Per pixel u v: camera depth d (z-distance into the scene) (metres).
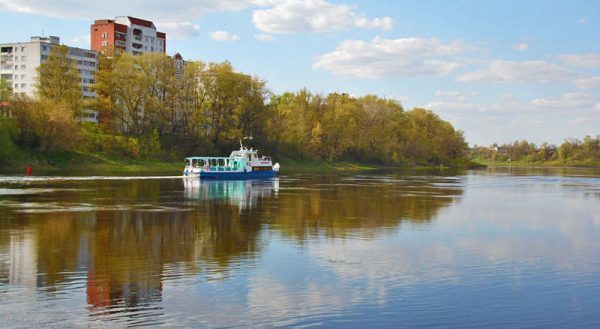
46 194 67.00
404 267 29.38
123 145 140.12
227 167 115.06
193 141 155.88
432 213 53.59
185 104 159.38
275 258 30.98
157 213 50.62
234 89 156.25
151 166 138.38
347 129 186.88
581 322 21.27
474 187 98.25
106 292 23.84
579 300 23.89
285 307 22.30
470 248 35.09
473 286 25.81
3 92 126.50
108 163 132.62
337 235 39.16
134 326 19.94
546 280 27.11
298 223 45.09
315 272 27.84
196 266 28.73
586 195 80.94
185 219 46.72
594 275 28.19
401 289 25.11
